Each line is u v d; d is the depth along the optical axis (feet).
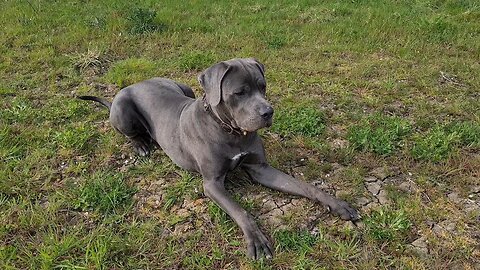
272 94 6.11
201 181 4.51
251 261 3.59
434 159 4.70
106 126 5.55
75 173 4.75
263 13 9.16
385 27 8.20
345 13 9.16
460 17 8.63
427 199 4.22
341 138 5.15
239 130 4.04
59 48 7.75
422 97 6.01
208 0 9.96
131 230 3.96
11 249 3.76
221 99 3.94
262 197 4.30
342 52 7.46
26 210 4.20
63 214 4.18
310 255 3.66
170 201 4.28
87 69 7.07
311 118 5.37
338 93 6.10
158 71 6.94
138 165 4.87
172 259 3.70
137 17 8.46
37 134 5.31
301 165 4.74
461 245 3.69
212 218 4.09
